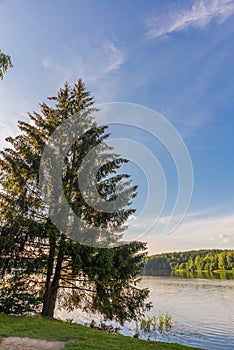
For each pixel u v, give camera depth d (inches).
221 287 1149.7
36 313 316.5
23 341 196.1
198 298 863.1
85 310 352.5
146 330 504.1
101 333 241.8
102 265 307.0
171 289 1098.7
